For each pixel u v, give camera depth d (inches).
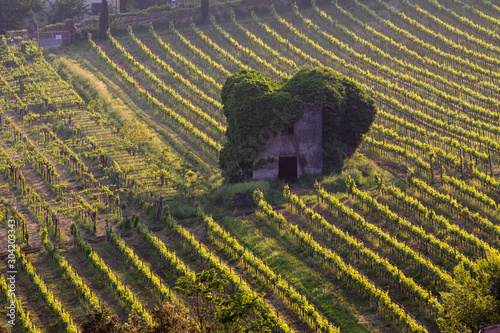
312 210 3905.0
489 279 2564.0
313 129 4377.5
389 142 5108.3
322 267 3307.1
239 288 3048.7
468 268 3157.0
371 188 4281.5
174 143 5280.5
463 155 4741.6
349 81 4579.2
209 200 4195.4
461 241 3469.5
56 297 3127.5
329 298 3048.7
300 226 3801.7
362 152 4968.0
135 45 7623.0
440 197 3939.5
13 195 4419.3
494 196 4106.8
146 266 3400.6
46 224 3937.0
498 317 2479.1
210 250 3570.4
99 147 5191.9
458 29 7647.6
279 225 3740.2
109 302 3078.2
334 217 3890.3
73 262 3457.2
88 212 4020.7
